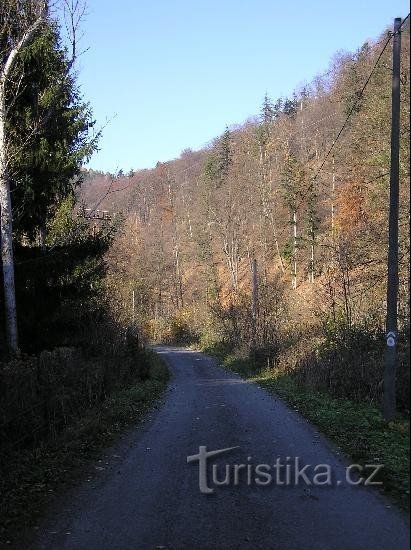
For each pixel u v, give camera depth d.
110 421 11.64
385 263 21.31
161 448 9.30
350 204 34.75
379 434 9.45
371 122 25.59
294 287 48.16
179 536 5.18
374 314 18.33
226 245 61.81
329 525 5.33
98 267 18.30
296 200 54.22
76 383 12.37
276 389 18.78
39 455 8.30
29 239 16.75
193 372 29.75
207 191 71.12
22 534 5.34
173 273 79.88
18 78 14.33
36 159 14.92
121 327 22.66
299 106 76.94
